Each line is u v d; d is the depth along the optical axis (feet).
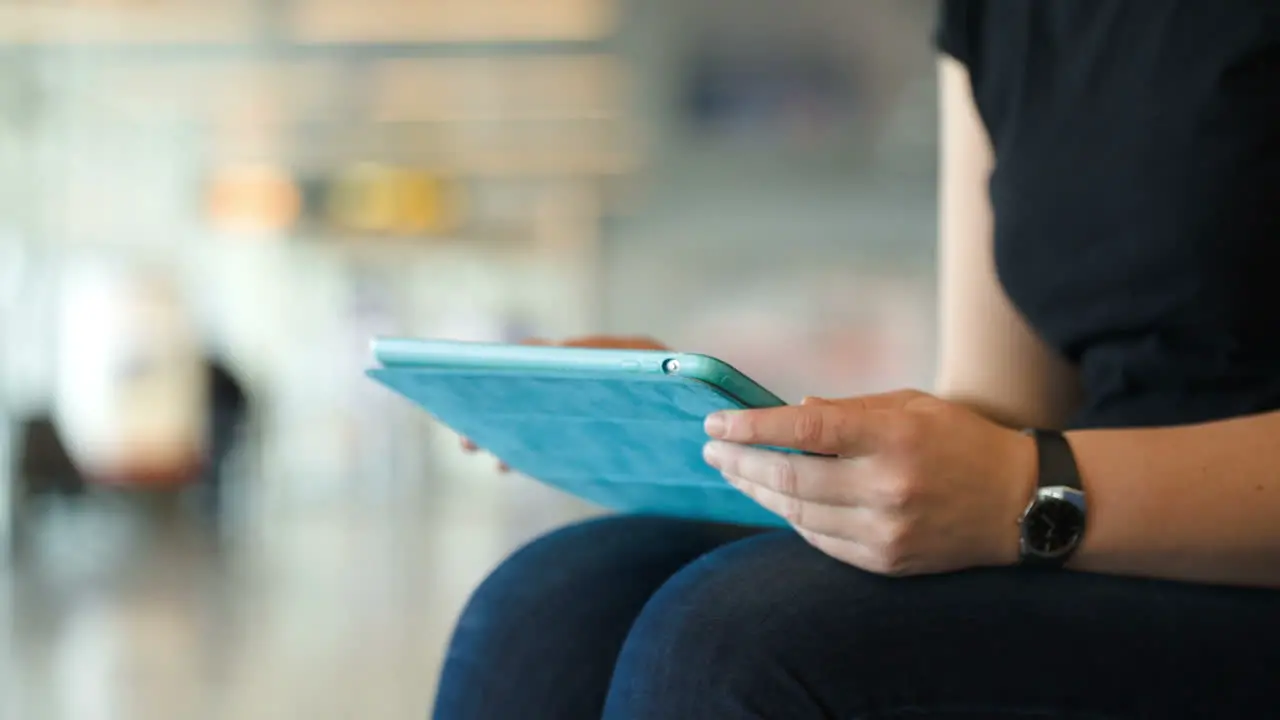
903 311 42.50
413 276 44.21
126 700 8.27
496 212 44.47
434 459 36.88
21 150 31.58
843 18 33.60
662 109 37.29
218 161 39.27
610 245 44.47
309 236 42.96
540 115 38.65
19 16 29.73
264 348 42.42
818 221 42.42
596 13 32.30
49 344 31.27
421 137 40.29
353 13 30.89
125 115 35.47
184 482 29.07
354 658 9.58
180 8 29.86
